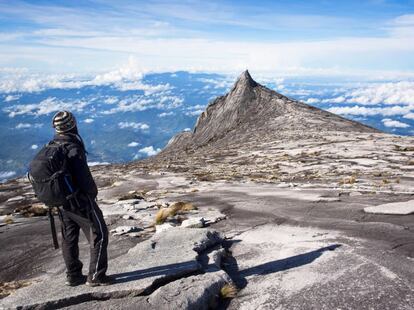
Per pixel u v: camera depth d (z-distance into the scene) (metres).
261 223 10.62
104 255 6.11
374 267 6.49
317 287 5.91
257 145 51.78
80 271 6.27
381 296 5.45
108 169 50.72
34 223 14.63
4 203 24.92
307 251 7.64
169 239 8.44
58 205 5.85
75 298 5.80
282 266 6.99
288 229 9.68
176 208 12.77
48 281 6.56
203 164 40.41
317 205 12.42
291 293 5.82
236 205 13.76
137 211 14.52
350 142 42.16
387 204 11.38
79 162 5.73
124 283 6.13
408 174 21.77
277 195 15.38
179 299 5.52
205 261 7.20
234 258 7.75
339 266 6.67
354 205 11.95
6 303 5.78
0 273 8.88
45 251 10.27
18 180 40.44
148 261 7.09
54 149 5.71
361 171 23.94
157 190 22.81
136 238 10.31
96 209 5.99
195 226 10.52
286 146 45.28
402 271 6.26
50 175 5.65
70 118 5.88
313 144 43.81
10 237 12.20
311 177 22.67
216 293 5.93
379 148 35.31
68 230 6.12
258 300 5.72
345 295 5.56
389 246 7.61
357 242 8.01
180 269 6.51
